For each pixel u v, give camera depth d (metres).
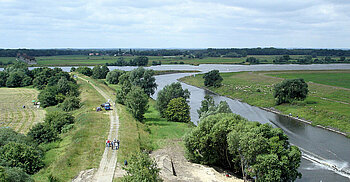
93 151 57.97
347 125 91.44
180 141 75.00
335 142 80.69
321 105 117.50
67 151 57.72
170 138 77.19
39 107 122.19
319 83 180.25
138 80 138.38
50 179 43.75
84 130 71.00
